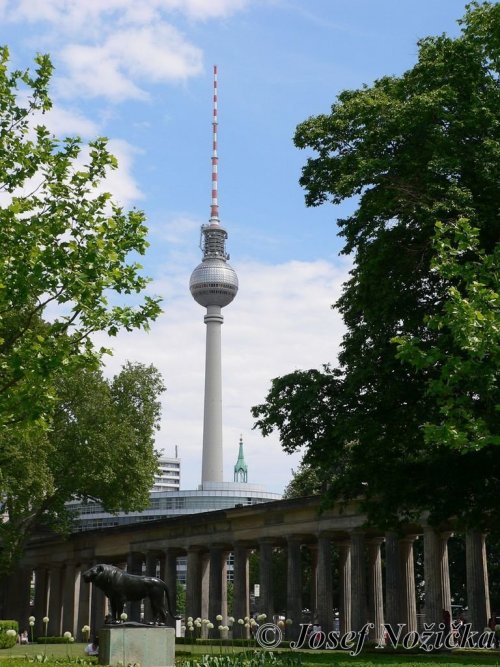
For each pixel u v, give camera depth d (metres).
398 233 47.28
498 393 33.88
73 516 99.69
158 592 36.88
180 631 91.94
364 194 48.91
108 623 34.94
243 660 34.97
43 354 33.91
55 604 115.88
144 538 103.00
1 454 67.12
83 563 114.31
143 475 94.75
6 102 38.16
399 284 47.41
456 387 34.69
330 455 51.84
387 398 47.75
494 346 30.84
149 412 99.25
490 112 44.84
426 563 69.31
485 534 69.25
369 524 52.50
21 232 34.84
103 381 95.31
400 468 50.50
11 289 34.28
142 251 37.06
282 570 122.19
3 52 37.91
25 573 120.56
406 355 33.06
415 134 46.38
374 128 47.69
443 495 50.09
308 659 39.47
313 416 50.81
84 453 90.31
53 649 59.94
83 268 34.97
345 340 54.50
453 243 44.41
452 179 45.34
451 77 47.56
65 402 92.00
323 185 51.28
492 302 31.30
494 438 30.83
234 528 91.31
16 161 37.44
